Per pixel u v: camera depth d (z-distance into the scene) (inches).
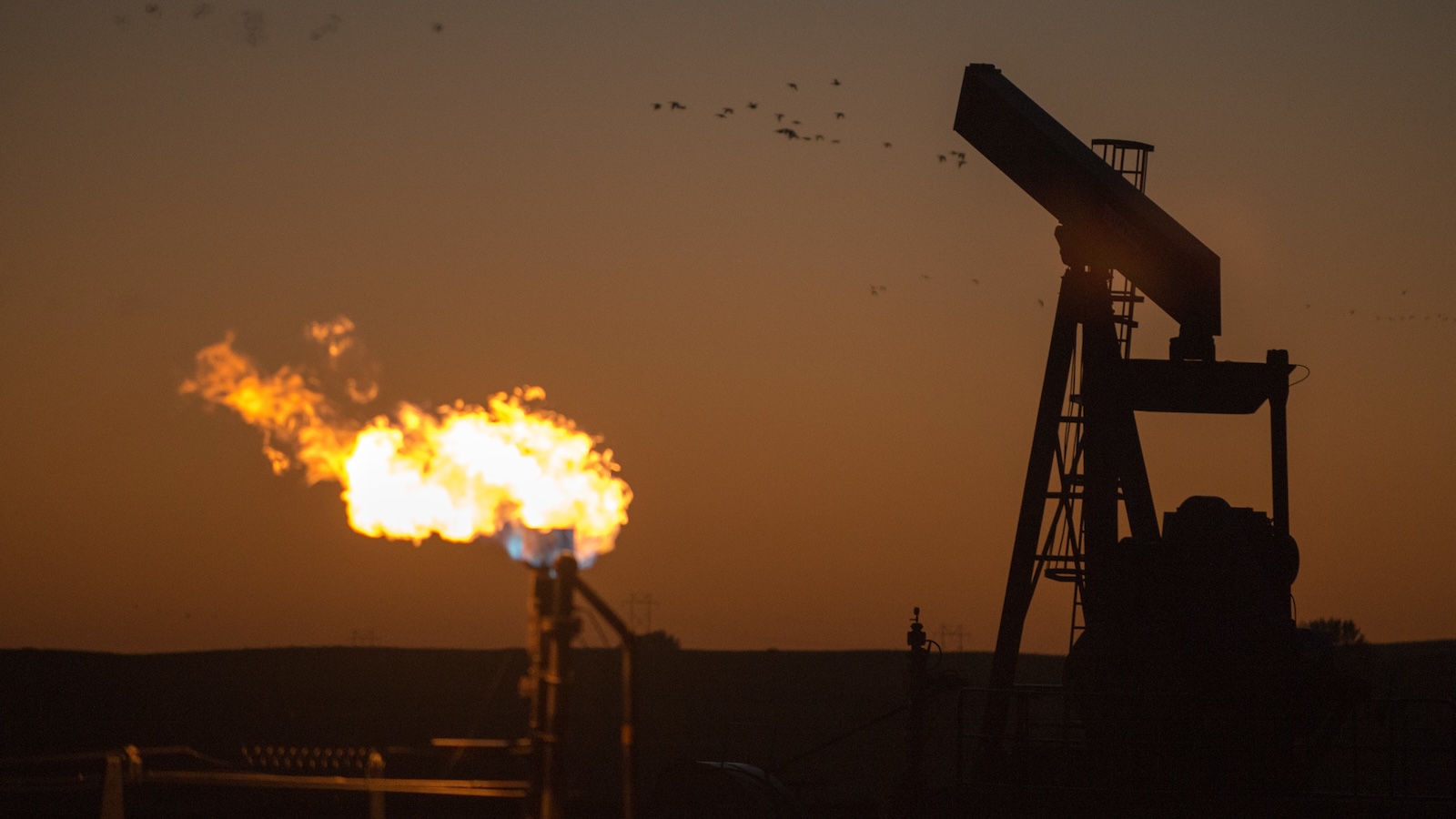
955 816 2760.8
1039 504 3348.9
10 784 1699.1
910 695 2915.8
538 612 1305.4
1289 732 2721.5
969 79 3499.0
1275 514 3122.5
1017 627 3329.2
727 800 3021.7
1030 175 3395.7
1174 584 2856.8
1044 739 2832.2
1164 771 2775.6
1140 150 3489.2
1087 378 3289.9
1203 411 3250.5
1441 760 5920.3
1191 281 3245.6
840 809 3292.3
